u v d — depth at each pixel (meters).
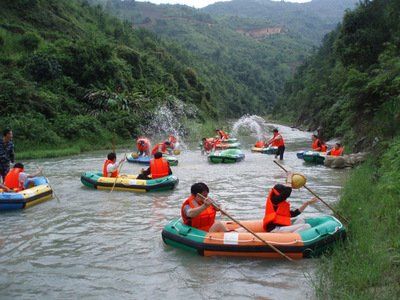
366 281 4.71
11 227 7.76
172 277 5.44
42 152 19.88
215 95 79.50
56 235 7.28
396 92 14.35
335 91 36.50
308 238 5.86
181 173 14.14
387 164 9.45
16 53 31.53
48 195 9.96
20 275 5.59
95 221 8.12
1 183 10.23
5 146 10.58
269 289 5.02
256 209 8.87
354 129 17.78
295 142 29.17
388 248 5.41
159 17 189.38
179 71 51.69
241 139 34.38
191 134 33.94
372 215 6.83
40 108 24.17
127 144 26.28
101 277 5.49
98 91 29.27
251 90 121.69
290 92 86.75
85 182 11.56
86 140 24.22
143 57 44.69
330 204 9.07
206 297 4.86
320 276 5.14
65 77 29.25
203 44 153.25
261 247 5.86
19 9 38.34
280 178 12.91
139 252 6.38
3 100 22.62
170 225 6.59
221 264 5.79
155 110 32.62
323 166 15.53
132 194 10.57
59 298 4.91
